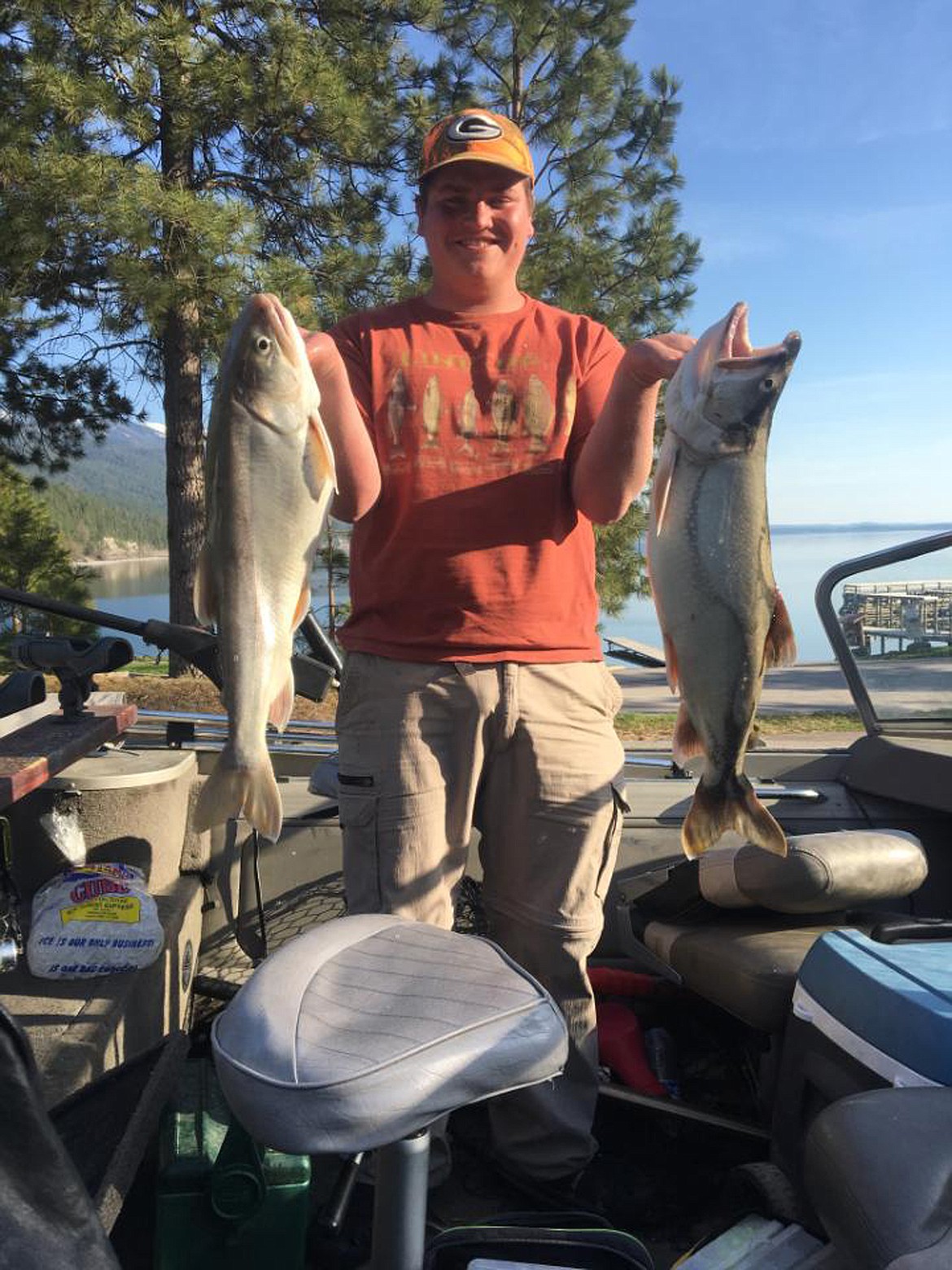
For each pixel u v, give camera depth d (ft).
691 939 9.02
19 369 49.44
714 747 6.42
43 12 37.86
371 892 7.97
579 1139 8.14
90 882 8.41
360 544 8.20
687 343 6.70
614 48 50.16
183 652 8.76
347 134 41.09
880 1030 6.22
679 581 6.27
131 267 35.40
